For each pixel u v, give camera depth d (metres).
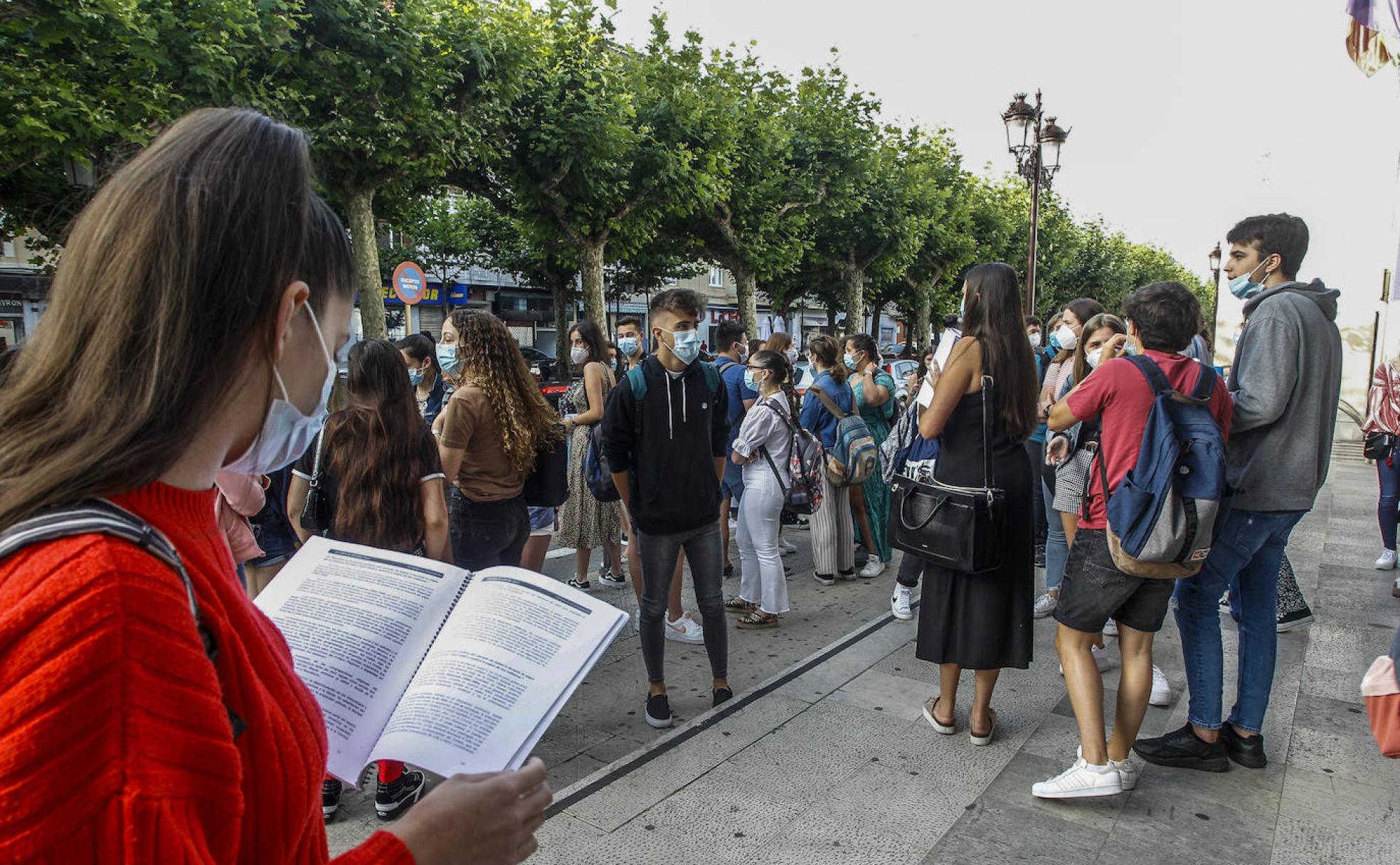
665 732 3.34
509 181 14.61
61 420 0.63
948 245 29.02
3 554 0.59
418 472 2.76
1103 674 3.81
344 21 9.90
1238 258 3.00
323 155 10.26
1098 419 3.37
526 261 24.58
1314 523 6.84
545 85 13.52
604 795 2.74
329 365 0.81
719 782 2.83
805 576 5.69
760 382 4.56
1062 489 3.55
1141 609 2.62
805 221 20.27
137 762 0.56
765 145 17.97
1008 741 3.13
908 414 3.25
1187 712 3.38
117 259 0.64
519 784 0.88
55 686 0.54
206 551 0.72
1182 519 2.40
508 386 3.34
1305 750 3.02
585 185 14.18
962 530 2.87
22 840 0.54
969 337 2.96
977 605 3.00
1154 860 2.38
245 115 0.74
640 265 24.33
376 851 0.76
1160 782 2.82
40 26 7.34
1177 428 2.49
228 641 0.69
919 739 3.15
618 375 6.39
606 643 1.19
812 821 2.60
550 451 3.49
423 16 10.50
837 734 3.18
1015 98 12.12
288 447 0.81
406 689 1.21
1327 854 2.39
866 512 5.72
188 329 0.64
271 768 0.71
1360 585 5.05
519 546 3.49
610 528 5.29
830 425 5.41
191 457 0.71
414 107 10.66
